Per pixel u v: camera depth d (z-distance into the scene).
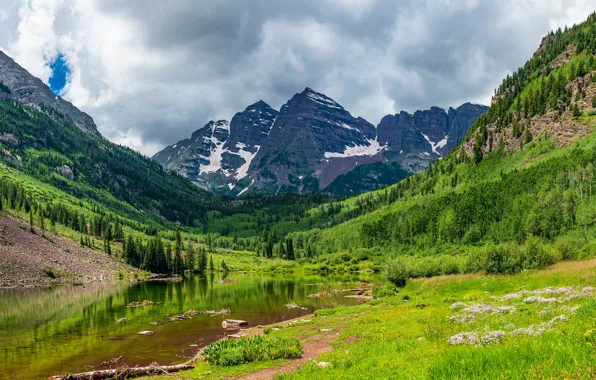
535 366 12.25
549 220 147.38
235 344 34.97
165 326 59.66
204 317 68.06
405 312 45.91
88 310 76.81
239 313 72.19
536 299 32.69
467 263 77.12
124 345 47.28
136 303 84.56
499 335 21.34
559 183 169.62
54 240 184.88
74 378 32.09
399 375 16.48
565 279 43.75
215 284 146.12
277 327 51.62
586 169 162.62
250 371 28.91
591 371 11.04
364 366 21.89
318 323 50.47
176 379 29.59
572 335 15.27
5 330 56.91
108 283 147.88
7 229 165.50
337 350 31.42
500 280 54.91
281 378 23.84
